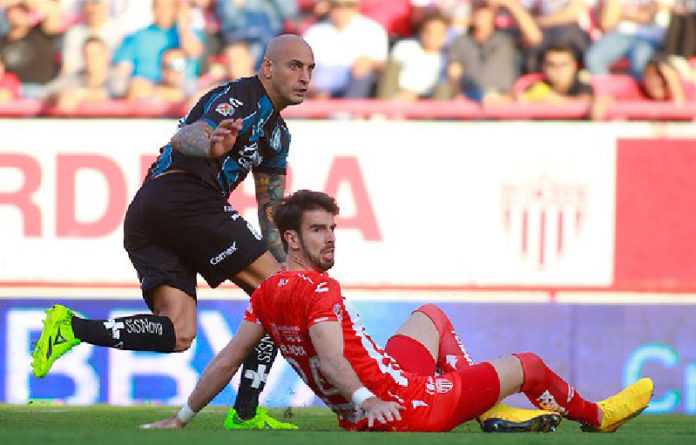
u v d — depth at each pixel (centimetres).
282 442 968
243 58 2889
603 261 2645
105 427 1446
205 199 1461
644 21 2880
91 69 2842
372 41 2866
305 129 2669
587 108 2741
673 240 2648
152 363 2542
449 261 2650
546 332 2630
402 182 2661
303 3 2980
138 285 2641
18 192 2642
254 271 1481
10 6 2970
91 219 2648
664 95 2783
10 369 2577
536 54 2845
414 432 1144
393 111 2772
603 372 2619
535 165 2661
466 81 2836
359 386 1116
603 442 1045
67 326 1316
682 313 2623
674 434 1359
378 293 2641
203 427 1520
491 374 1198
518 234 2656
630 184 2658
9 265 2625
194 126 1390
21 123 2653
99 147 2664
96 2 2902
